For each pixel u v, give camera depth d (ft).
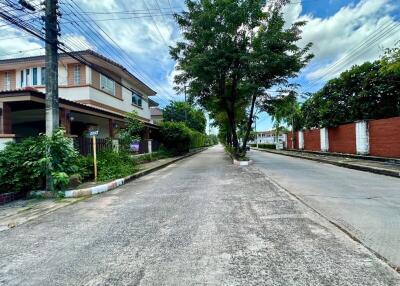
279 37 49.88
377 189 26.08
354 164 44.80
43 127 59.31
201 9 53.47
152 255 12.09
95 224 17.17
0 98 32.63
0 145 30.37
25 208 22.33
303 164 54.70
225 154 106.32
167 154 81.97
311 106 85.10
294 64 52.06
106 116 48.62
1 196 24.16
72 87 53.31
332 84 72.59
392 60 40.63
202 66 50.37
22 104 38.24
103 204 22.84
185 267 10.85
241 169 46.39
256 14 50.37
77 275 10.59
